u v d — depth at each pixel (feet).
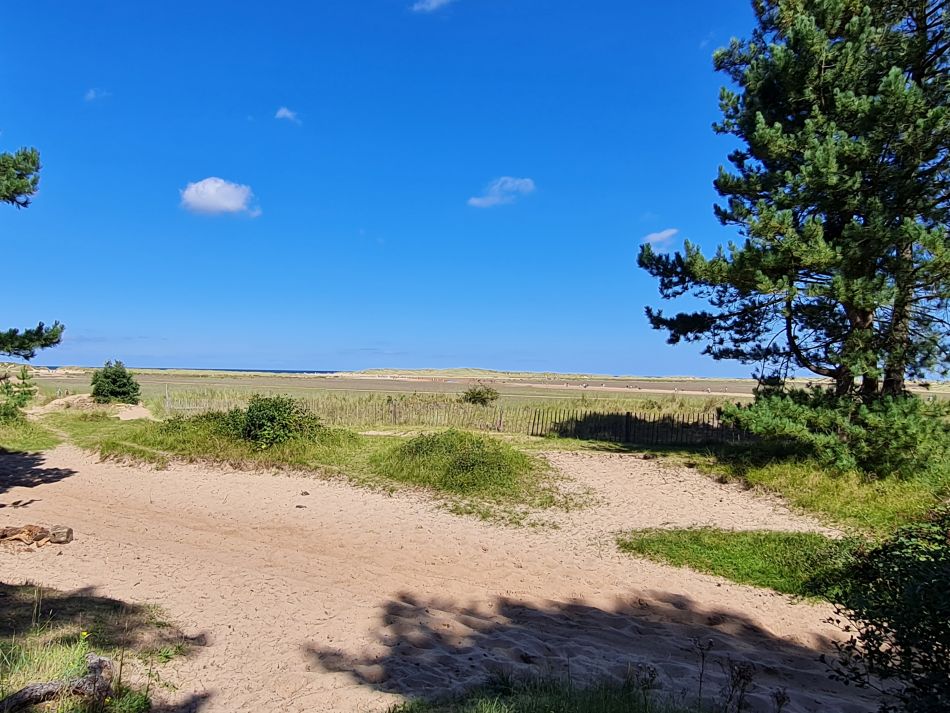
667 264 53.06
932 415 42.01
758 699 16.83
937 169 43.65
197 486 45.34
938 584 12.16
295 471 49.34
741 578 28.89
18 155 37.35
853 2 46.68
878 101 41.50
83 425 77.25
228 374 372.58
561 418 72.90
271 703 14.87
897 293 41.55
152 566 27.55
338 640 20.12
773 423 43.88
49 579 24.57
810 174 42.04
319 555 30.89
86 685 13.05
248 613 22.29
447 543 33.19
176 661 17.11
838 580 26.94
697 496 43.21
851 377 48.21
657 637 22.39
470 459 46.96
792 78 46.80
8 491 43.80
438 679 16.96
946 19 44.88
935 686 11.85
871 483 40.93
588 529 35.88
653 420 68.90
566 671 18.10
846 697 18.21
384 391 175.01
